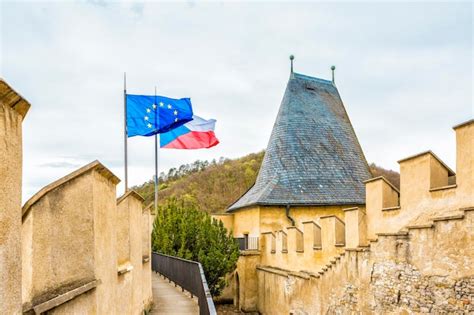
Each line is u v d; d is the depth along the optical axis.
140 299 10.43
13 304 3.29
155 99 18.02
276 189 24.56
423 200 11.32
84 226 5.17
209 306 6.02
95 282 5.32
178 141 23.77
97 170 5.54
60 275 4.66
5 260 3.15
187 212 23.73
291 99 27.61
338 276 14.38
